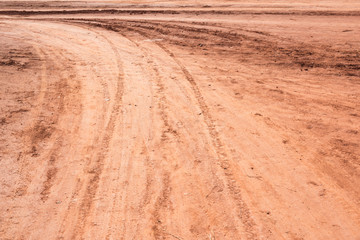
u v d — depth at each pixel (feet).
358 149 19.89
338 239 13.96
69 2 81.87
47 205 16.14
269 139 21.38
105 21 60.80
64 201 16.40
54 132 22.39
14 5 81.46
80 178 18.02
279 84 30.07
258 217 15.21
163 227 14.78
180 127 23.02
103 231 14.64
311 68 33.76
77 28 55.88
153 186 17.35
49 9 76.02
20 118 24.06
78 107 25.98
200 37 46.78
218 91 28.86
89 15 68.33
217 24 53.93
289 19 55.42
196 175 18.13
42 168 18.76
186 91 28.94
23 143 21.04
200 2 74.79
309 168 18.45
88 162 19.33
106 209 15.90
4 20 65.41
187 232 14.48
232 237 14.16
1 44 44.60
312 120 23.49
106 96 27.96
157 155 19.92
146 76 32.60
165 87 29.84
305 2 68.80
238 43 43.29
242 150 20.29
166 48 42.45
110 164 19.13
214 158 19.57
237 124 23.31
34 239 14.23
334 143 20.63
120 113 24.99
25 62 36.73
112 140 21.48
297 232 14.35
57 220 15.26
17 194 16.80
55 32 52.85
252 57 37.81
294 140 21.16
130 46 43.62
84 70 34.42
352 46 39.60
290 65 34.81
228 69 34.27
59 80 31.48
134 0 80.59
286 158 19.40
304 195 16.49
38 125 23.17
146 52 40.83
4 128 22.62
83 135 22.07
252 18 57.67
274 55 38.04
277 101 26.73
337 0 68.80
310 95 27.61
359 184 17.10
